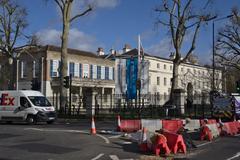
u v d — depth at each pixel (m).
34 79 48.22
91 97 42.16
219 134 24.80
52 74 65.25
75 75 70.50
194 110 45.44
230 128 26.12
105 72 77.31
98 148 16.14
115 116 41.91
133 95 42.69
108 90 77.00
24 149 15.58
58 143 17.52
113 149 15.94
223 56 67.94
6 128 25.50
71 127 27.44
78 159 13.36
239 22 65.69
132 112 43.41
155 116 43.00
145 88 45.47
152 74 89.38
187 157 14.62
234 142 20.62
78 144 17.27
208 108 47.53
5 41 56.94
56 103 45.97
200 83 95.44
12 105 32.06
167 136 15.73
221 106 38.75
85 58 72.88
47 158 13.47
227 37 67.19
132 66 42.75
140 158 13.84
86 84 70.00
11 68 61.81
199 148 17.77
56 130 24.05
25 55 66.94
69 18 41.72
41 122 32.53
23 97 31.84
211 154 15.66
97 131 23.66
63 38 41.41
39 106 31.67
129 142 18.19
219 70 89.12
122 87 43.38
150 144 15.22
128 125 24.22
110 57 88.50
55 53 65.94
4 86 65.50
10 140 18.52
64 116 40.75
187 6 45.72
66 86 39.56
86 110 42.31
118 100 45.03
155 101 47.09
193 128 26.16
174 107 43.31
